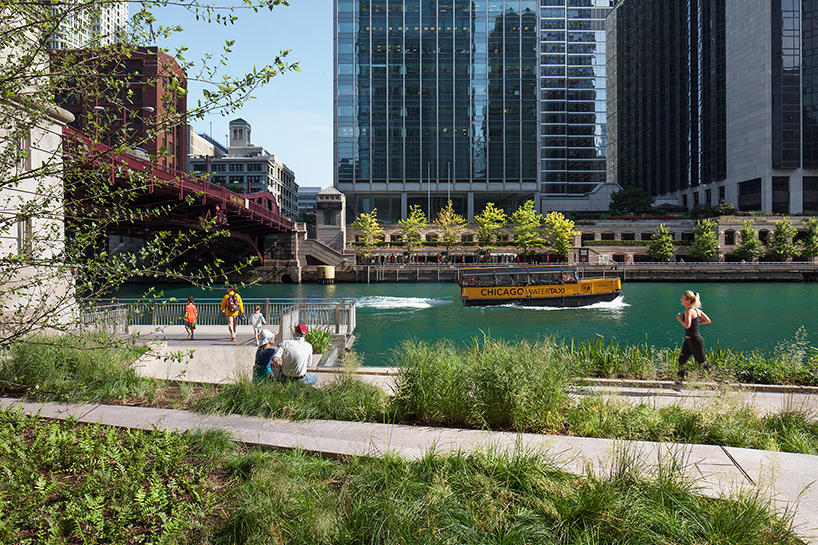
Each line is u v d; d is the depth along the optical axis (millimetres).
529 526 3393
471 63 87000
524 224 76125
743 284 64875
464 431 5879
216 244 53094
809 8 79812
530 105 87500
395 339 24250
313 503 3607
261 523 3379
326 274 69000
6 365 7371
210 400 6895
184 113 4266
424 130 86750
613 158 133000
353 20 85875
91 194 4406
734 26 86625
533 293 39969
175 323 19344
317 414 6551
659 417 6164
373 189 86500
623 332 27031
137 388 7617
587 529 3355
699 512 3605
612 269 68062
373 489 3867
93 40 4031
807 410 6871
